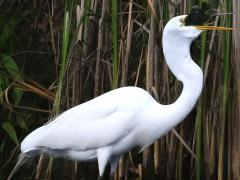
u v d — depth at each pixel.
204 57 10.23
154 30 10.05
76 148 9.36
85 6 10.27
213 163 10.48
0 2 12.58
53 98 11.14
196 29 8.77
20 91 11.34
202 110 10.38
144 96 9.30
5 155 12.01
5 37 12.24
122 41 10.41
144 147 9.55
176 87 10.41
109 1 10.48
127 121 9.15
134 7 11.05
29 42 12.48
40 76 12.27
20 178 11.45
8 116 11.95
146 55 10.46
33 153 9.44
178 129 10.82
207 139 10.46
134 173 11.14
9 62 11.51
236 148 10.22
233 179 10.31
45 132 9.30
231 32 9.88
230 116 10.25
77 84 10.73
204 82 10.14
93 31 10.81
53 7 11.42
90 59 10.80
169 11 10.10
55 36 11.97
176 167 10.59
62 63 10.16
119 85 10.56
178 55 8.94
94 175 11.47
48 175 10.74
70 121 9.34
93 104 9.35
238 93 10.01
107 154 9.28
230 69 10.05
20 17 12.48
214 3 10.05
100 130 9.17
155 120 9.15
